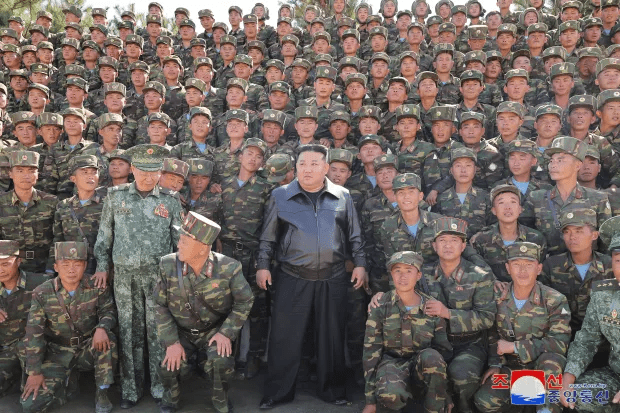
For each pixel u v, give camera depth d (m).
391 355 4.27
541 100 7.47
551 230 4.94
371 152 5.83
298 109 6.32
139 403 4.45
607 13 9.51
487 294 4.16
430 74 7.05
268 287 5.13
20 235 5.49
